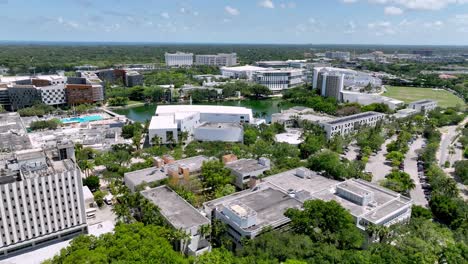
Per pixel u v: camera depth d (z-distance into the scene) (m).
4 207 112.81
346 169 171.75
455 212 134.88
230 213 122.06
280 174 168.12
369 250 105.62
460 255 101.62
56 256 103.75
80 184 127.25
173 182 157.38
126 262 92.25
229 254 102.31
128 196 136.62
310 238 111.88
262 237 107.00
